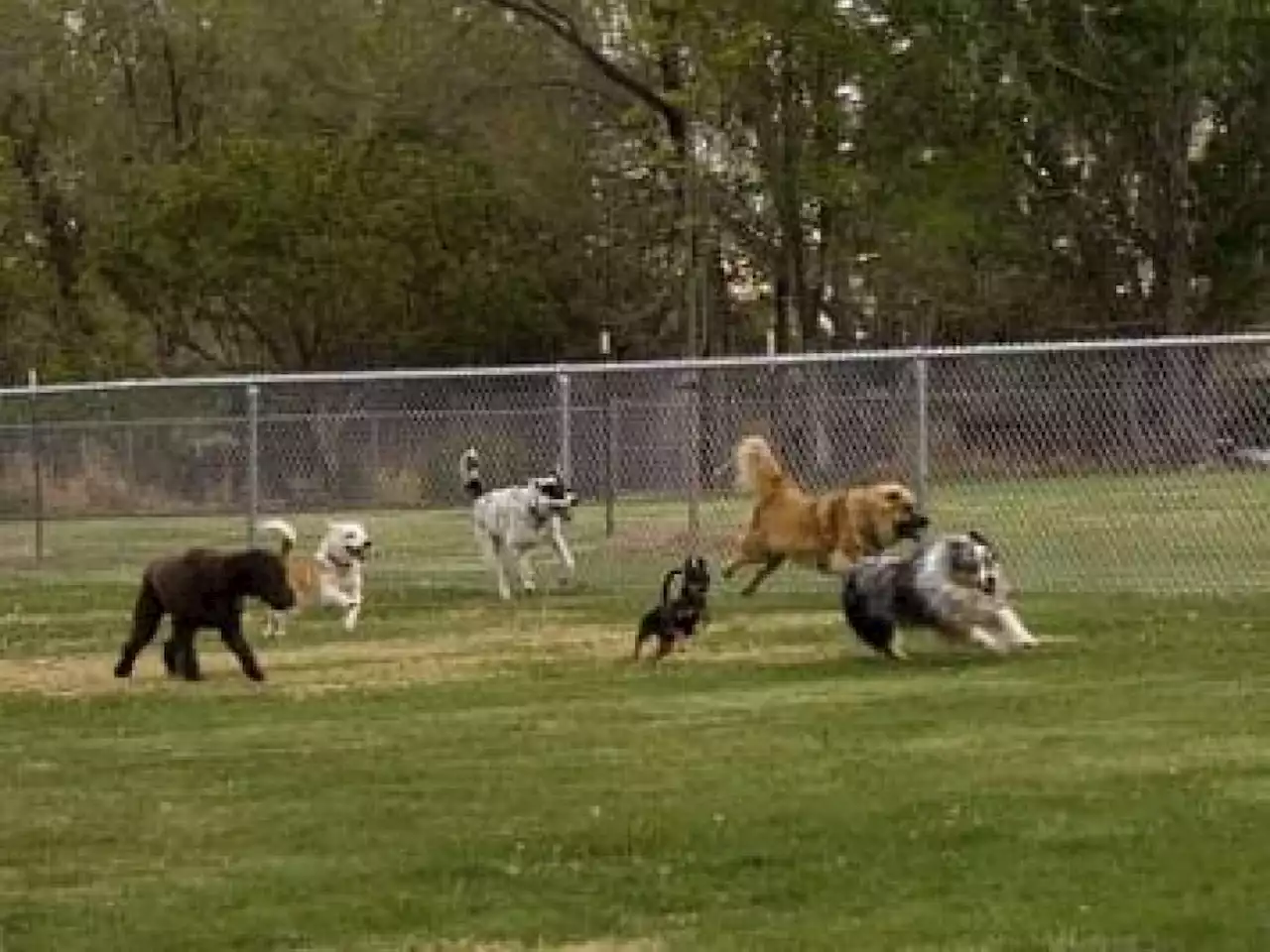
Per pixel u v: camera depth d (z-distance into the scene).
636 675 15.45
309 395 34.69
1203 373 22.81
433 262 50.88
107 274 52.53
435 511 27.64
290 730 13.32
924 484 19.98
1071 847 9.06
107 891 8.96
